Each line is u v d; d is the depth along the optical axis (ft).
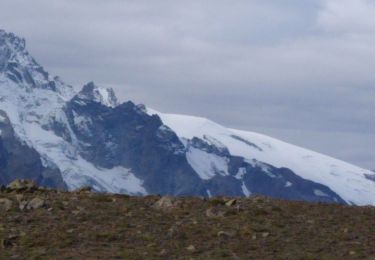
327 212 173.58
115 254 137.80
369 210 177.88
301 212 172.55
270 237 151.33
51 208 163.22
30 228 150.41
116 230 151.23
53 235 146.10
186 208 169.89
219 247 144.25
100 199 174.81
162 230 152.87
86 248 140.97
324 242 150.00
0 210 161.38
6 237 144.05
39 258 134.92
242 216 164.14
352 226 162.40
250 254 141.08
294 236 152.97
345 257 141.38
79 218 157.79
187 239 148.05
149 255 138.10
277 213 169.48
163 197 177.78
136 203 173.17
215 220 161.07
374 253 144.56
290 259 139.03
